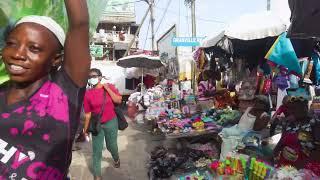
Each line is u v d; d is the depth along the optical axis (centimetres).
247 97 663
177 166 593
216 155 624
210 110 775
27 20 129
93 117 527
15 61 124
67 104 127
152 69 1550
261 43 632
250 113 553
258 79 651
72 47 129
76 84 130
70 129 126
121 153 738
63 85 129
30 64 125
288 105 450
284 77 576
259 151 511
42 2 154
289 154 423
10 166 117
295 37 311
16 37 126
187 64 1351
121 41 3053
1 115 122
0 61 152
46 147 121
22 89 129
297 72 454
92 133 532
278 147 448
